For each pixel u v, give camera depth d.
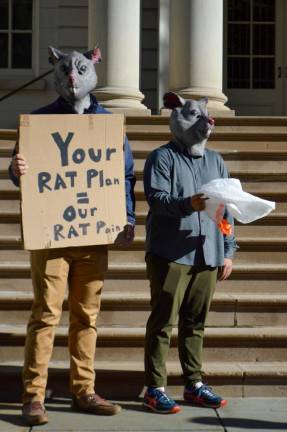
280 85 14.53
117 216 6.21
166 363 7.00
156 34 13.80
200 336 6.52
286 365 6.99
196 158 6.42
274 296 7.57
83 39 14.02
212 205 6.02
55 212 6.05
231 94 14.53
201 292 6.40
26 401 6.11
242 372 6.75
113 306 7.40
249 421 6.15
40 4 13.98
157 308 6.30
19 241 8.10
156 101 13.76
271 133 9.66
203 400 6.46
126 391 6.75
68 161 6.10
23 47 14.28
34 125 6.03
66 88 6.14
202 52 10.53
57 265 6.10
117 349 7.05
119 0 10.52
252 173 8.93
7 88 13.93
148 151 9.26
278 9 14.52
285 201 8.68
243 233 8.43
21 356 7.04
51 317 6.11
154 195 6.19
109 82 10.53
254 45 14.55
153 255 6.31
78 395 6.30
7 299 7.36
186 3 10.53
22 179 5.98
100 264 6.24
